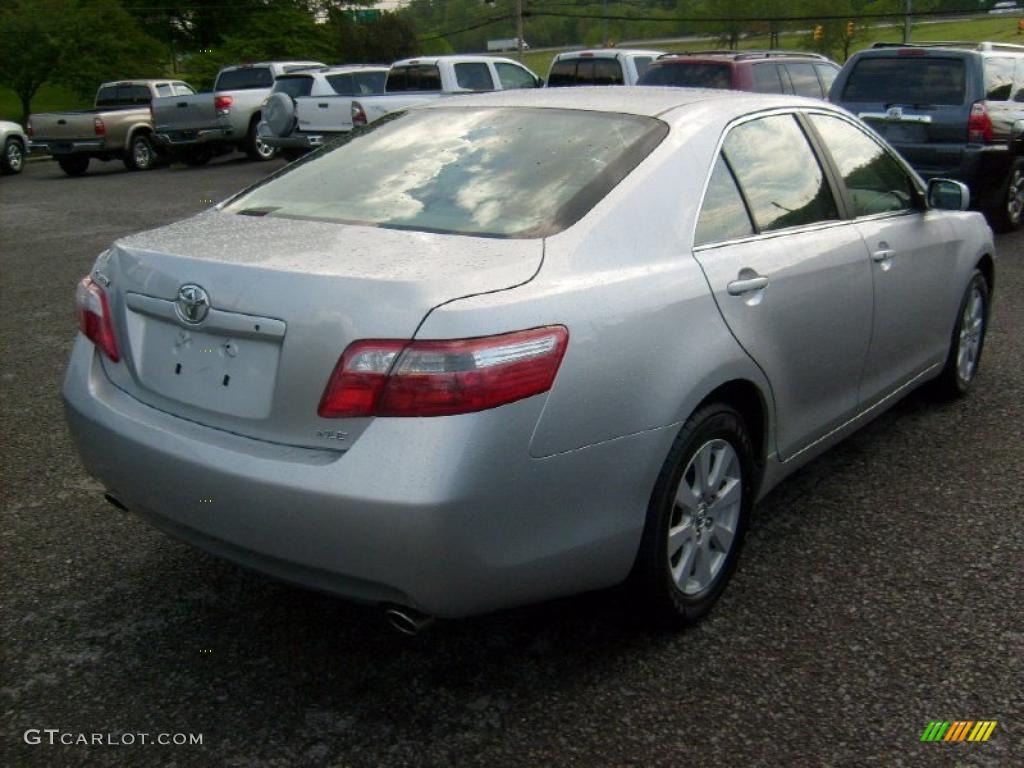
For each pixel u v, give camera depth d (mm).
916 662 3062
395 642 3186
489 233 2906
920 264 4496
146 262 2941
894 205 4457
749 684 2959
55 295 8438
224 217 3324
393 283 2533
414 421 2459
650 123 3344
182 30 50000
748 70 12445
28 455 4746
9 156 21906
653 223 3053
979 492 4293
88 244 11234
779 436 3576
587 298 2740
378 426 2479
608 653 3119
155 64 42281
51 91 51250
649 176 3115
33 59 39500
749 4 67188
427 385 2449
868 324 4051
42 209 14773
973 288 5242
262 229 3076
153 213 14016
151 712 2838
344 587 2604
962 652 3113
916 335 4598
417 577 2490
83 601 3418
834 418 3967
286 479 2529
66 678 2988
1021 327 6887
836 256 3785
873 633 3223
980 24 67625
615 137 3279
